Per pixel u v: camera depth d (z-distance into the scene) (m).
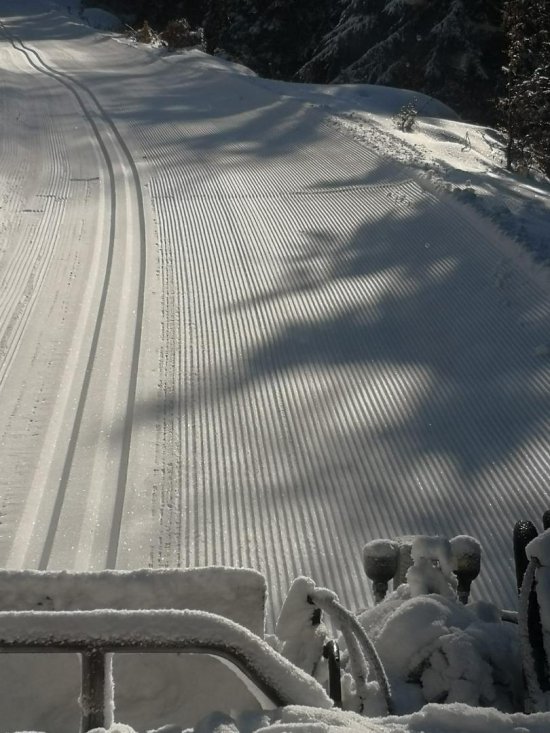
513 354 9.08
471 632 3.35
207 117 24.70
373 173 17.45
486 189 15.45
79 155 19.64
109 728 2.22
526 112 21.84
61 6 60.62
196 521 6.24
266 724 2.31
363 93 30.55
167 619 2.28
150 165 18.73
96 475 6.77
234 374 8.72
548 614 3.17
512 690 3.33
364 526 6.23
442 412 7.91
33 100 27.84
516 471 6.91
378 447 7.32
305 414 7.89
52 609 2.76
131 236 13.44
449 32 36.78
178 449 7.23
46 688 2.86
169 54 39.66
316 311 10.45
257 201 15.73
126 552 5.82
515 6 23.73
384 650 3.40
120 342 9.38
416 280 11.37
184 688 2.91
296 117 24.05
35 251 12.38
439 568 3.81
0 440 7.21
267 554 5.89
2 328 9.55
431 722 2.33
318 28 49.16
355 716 2.40
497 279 11.08
